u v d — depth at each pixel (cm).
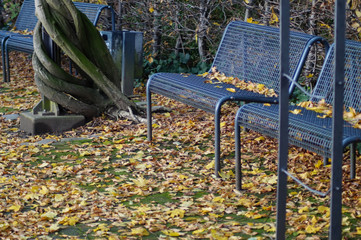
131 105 605
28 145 517
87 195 393
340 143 261
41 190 398
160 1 802
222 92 456
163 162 466
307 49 458
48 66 566
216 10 797
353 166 416
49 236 329
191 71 802
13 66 938
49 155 491
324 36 638
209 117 614
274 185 411
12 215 357
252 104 414
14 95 743
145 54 839
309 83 643
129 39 719
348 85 431
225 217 355
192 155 484
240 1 703
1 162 468
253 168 448
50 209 366
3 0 1062
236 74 532
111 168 456
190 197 389
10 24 1036
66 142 531
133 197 392
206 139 532
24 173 439
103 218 355
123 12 871
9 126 593
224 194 388
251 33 528
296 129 362
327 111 402
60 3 561
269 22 641
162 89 505
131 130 566
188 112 641
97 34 598
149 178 432
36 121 558
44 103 582
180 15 805
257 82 507
